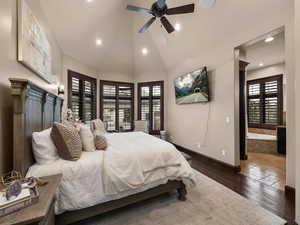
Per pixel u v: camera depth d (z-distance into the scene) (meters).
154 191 1.87
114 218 1.67
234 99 2.93
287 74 2.12
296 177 1.49
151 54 5.15
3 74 1.32
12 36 1.46
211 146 3.51
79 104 4.31
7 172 1.35
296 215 1.49
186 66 4.36
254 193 2.17
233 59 2.92
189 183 2.00
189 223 1.58
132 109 5.82
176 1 3.21
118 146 2.10
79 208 1.40
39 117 1.80
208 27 3.20
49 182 1.14
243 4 2.47
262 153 4.29
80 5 2.93
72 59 3.97
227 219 1.64
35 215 0.77
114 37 4.45
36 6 2.13
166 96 5.47
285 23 2.12
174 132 5.02
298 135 1.46
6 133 1.35
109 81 5.36
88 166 1.50
